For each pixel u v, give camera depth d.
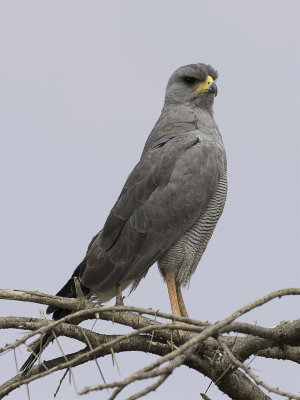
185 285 12.20
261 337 8.18
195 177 11.81
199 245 12.13
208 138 12.41
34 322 8.66
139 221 11.63
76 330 8.91
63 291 11.38
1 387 8.89
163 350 9.30
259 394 9.38
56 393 8.42
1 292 8.54
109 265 11.39
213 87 12.69
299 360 8.85
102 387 5.73
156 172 11.83
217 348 8.89
